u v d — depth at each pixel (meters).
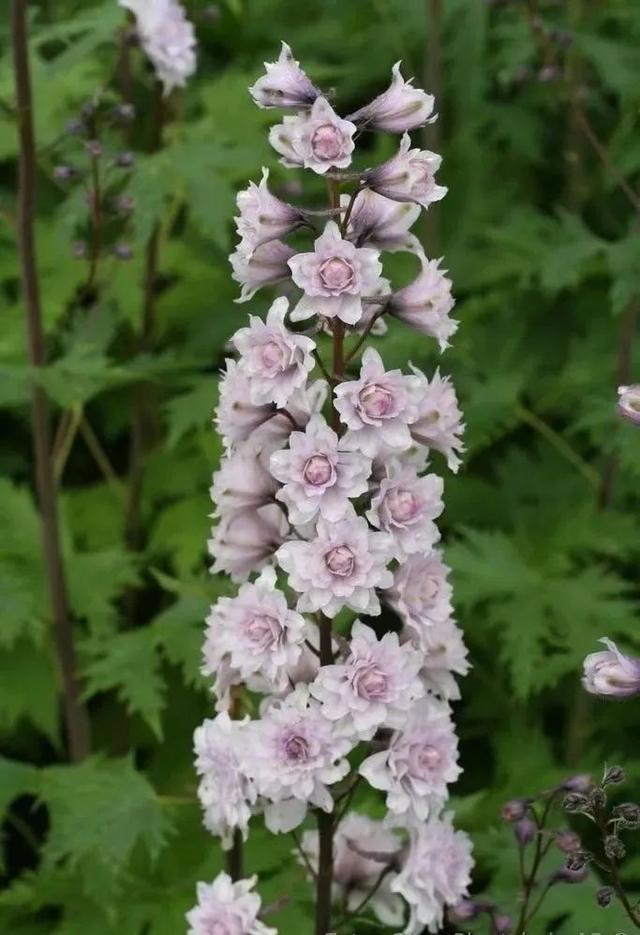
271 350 1.38
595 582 1.94
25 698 1.96
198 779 1.97
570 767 2.01
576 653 1.89
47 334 2.15
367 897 1.51
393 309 1.41
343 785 1.48
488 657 2.14
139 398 2.12
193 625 1.82
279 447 1.43
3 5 2.20
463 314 2.29
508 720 2.05
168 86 1.97
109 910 1.75
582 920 1.69
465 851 1.48
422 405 1.40
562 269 1.92
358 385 1.37
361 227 1.40
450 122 2.58
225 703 1.49
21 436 2.38
